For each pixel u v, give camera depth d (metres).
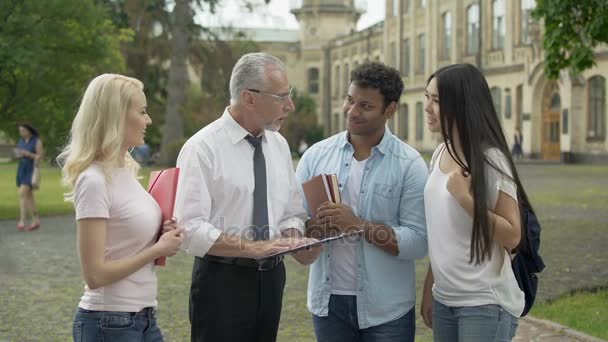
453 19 46.28
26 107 15.75
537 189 19.91
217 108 32.91
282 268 3.31
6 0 14.67
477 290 2.94
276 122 3.16
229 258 3.13
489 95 2.96
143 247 2.88
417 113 52.34
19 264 9.38
